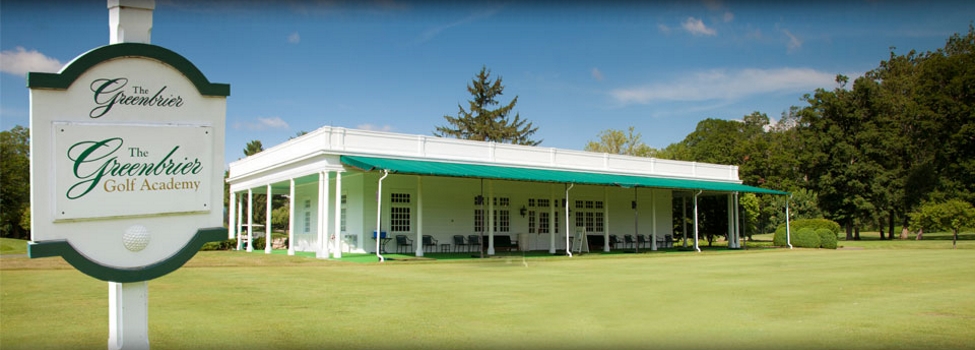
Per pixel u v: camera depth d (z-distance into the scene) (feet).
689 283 37.55
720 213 109.60
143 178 12.66
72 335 19.65
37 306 25.68
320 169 62.59
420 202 66.69
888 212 139.95
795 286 35.88
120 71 12.42
